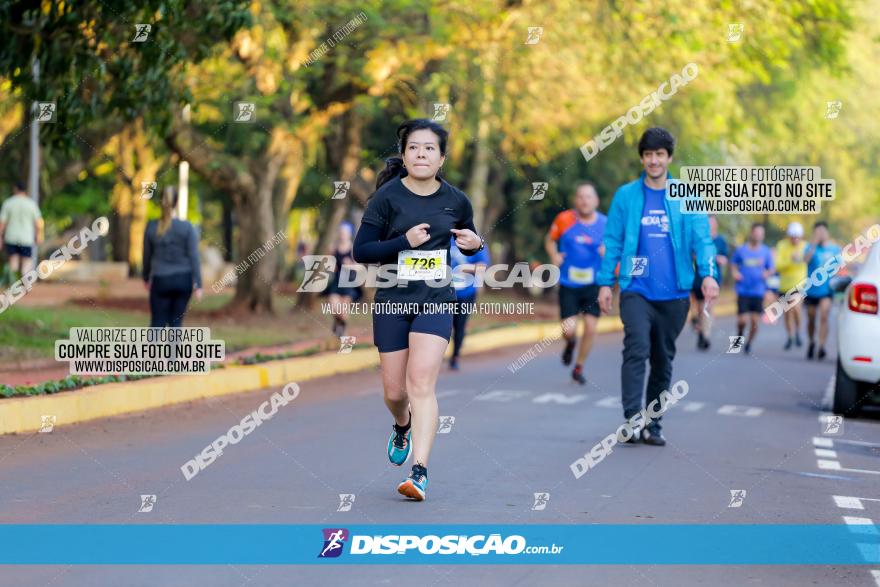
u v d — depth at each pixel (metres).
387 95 42.16
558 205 59.81
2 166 42.19
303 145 43.75
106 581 8.96
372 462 14.73
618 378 26.94
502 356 34.25
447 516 11.48
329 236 42.22
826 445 17.44
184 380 21.19
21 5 22.02
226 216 69.44
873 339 20.53
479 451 15.75
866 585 9.25
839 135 47.75
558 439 16.97
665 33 36.00
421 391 12.27
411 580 9.15
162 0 21.08
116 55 23.38
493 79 40.91
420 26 34.72
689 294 16.75
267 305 38.38
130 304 40.44
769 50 35.50
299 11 32.38
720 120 43.75
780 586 9.18
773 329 53.22
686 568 9.71
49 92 23.31
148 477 13.43
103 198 56.56
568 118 42.84
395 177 12.67
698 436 17.84
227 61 34.25
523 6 34.50
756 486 13.61
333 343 29.52
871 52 43.38
